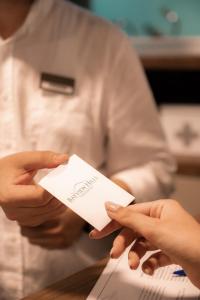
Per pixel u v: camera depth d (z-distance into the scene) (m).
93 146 0.91
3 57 0.86
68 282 0.60
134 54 0.96
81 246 0.89
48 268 0.87
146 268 0.58
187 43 1.49
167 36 1.55
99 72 0.91
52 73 0.88
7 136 0.84
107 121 0.94
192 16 1.51
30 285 0.87
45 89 0.87
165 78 1.64
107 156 0.98
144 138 0.96
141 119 0.95
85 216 0.54
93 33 0.92
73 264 0.88
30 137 0.85
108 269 0.62
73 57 0.89
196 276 0.54
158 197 0.93
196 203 1.52
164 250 0.53
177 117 1.54
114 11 1.59
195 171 1.52
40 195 0.60
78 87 0.89
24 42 0.87
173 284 0.59
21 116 0.85
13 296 0.86
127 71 0.94
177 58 1.43
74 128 0.87
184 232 0.52
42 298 0.57
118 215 0.53
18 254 0.85
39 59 0.88
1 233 0.85
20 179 0.63
